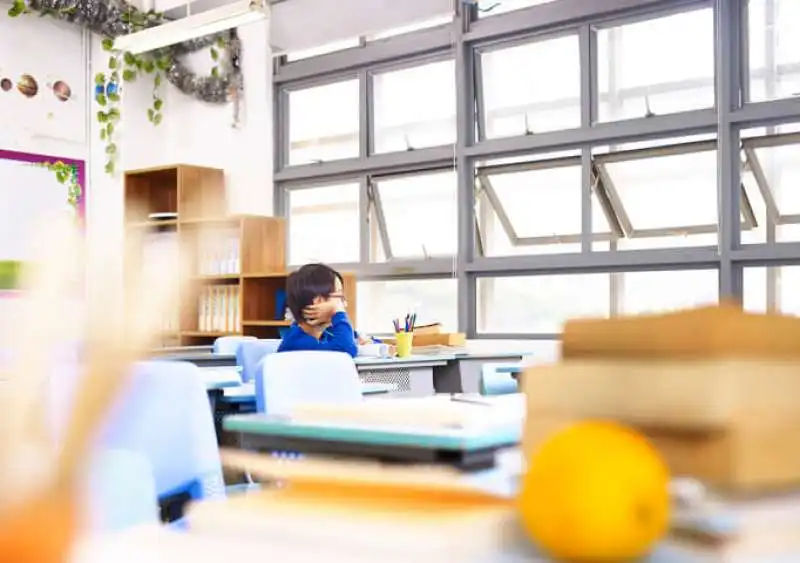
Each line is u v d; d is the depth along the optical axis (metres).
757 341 0.46
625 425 0.46
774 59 5.40
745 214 5.51
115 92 7.57
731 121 5.37
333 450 0.66
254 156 7.57
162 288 0.24
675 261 5.58
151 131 7.86
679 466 0.45
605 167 5.96
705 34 5.60
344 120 7.29
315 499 0.48
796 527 0.41
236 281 6.98
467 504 0.46
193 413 1.58
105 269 0.24
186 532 0.45
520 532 0.41
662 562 0.39
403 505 0.46
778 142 5.34
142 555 0.40
